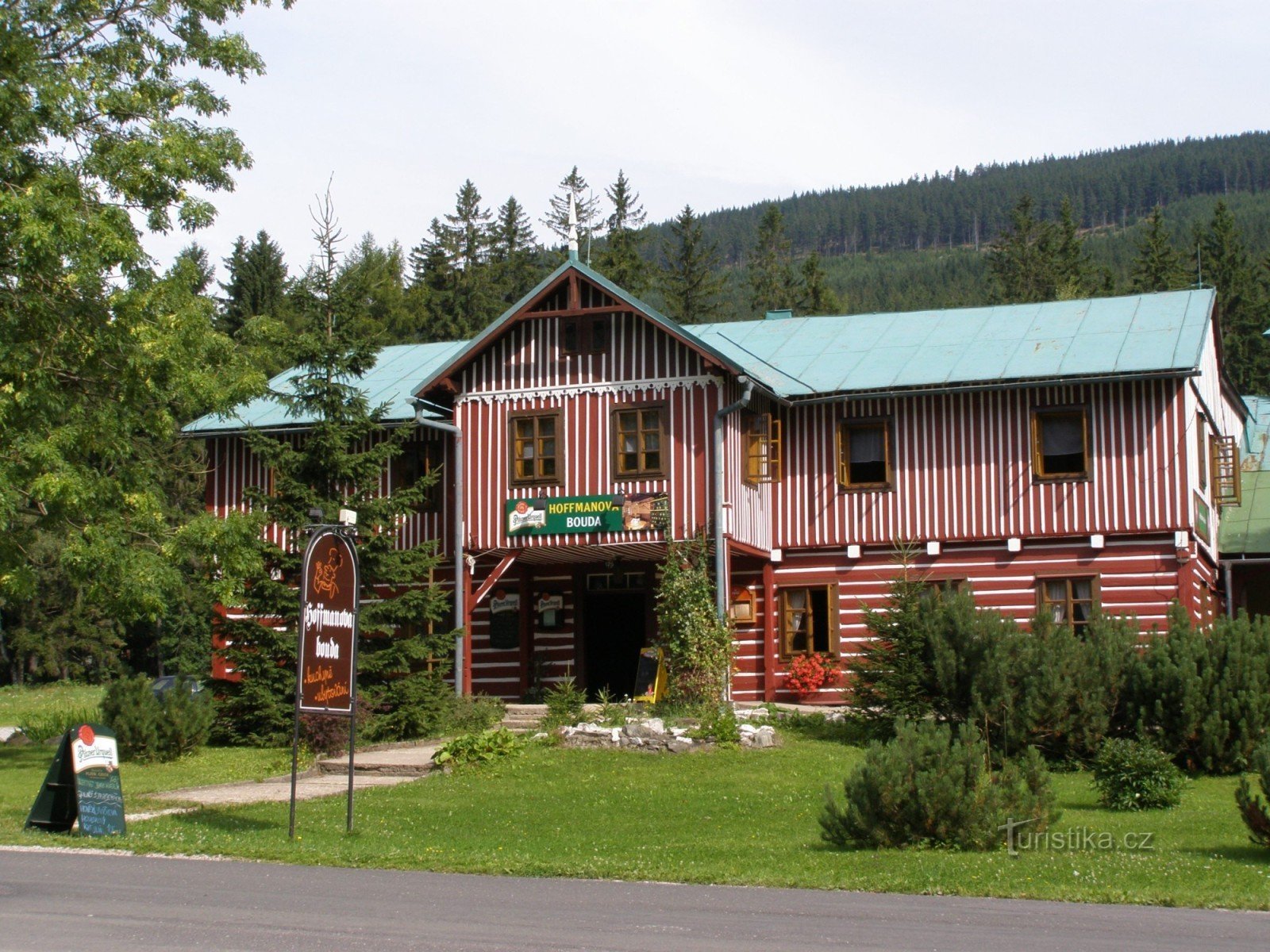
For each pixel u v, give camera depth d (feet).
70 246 74.59
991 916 40.86
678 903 42.45
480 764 79.20
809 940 36.96
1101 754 68.18
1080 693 79.30
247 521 83.87
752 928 38.50
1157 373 98.58
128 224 77.46
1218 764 77.36
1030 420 103.76
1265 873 48.62
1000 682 80.33
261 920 38.96
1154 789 66.28
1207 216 591.37
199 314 80.84
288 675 92.68
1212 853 53.93
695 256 262.88
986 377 103.14
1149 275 267.18
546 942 36.45
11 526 82.43
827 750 82.84
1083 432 102.53
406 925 38.47
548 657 113.91
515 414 104.99
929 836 54.95
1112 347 104.01
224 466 118.42
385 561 93.91
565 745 84.48
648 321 101.76
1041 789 56.70
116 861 49.85
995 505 103.96
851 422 108.27
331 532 58.29
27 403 75.61
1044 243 291.38
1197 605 101.45
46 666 193.06
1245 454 135.54
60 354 80.23
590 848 56.80
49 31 81.41
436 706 92.94
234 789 75.66
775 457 107.96
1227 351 244.01
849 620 107.24
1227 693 77.61
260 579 92.94
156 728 88.17
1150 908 42.57
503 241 292.81
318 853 51.13
